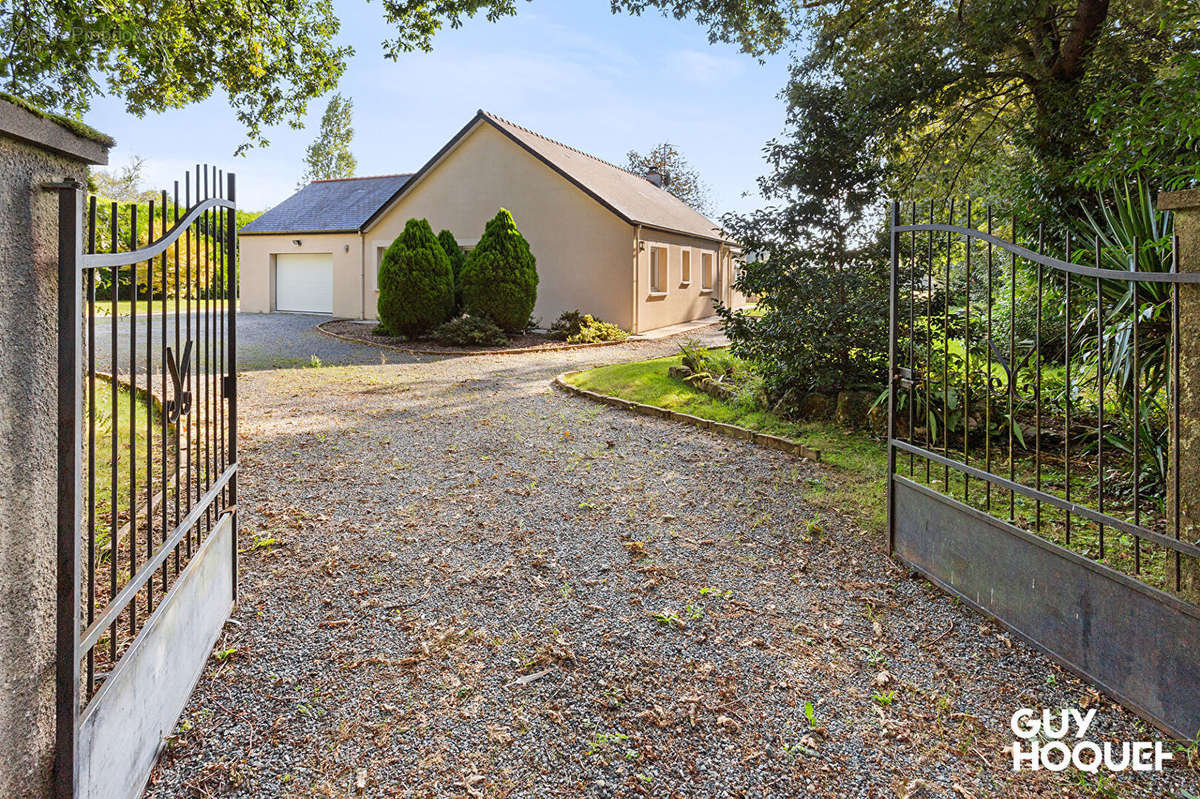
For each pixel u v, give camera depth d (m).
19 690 1.39
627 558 3.82
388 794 2.01
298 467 5.43
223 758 2.14
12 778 1.36
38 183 1.48
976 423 5.82
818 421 6.96
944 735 2.31
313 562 3.68
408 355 12.66
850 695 2.54
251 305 20.64
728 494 4.93
